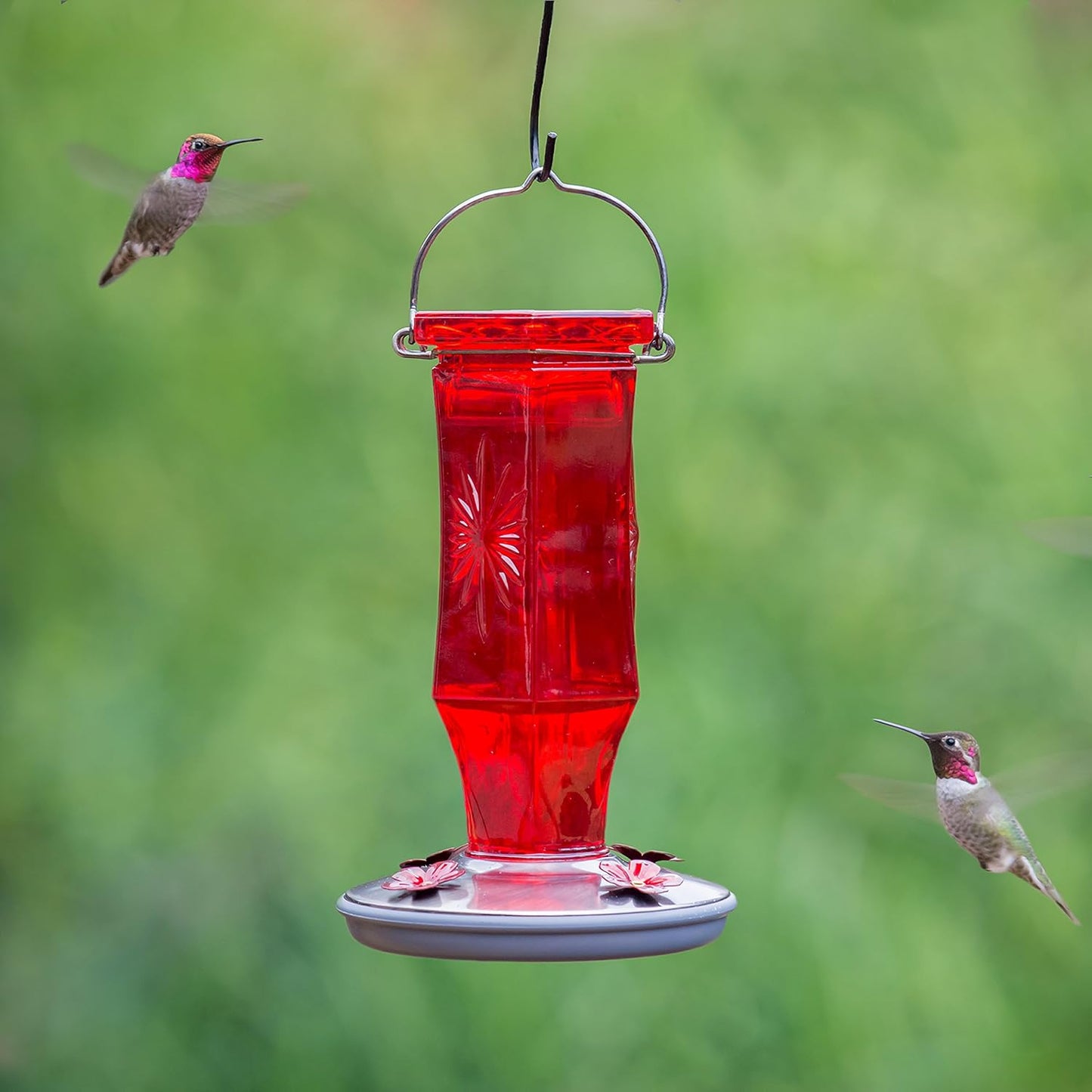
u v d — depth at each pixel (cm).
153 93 1123
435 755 1084
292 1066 1050
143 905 1070
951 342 1128
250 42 1145
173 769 1085
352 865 1064
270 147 1131
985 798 690
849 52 1175
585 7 1170
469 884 475
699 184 1138
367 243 1138
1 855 1080
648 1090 1058
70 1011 1060
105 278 642
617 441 507
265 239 1131
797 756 1086
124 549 1109
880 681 1092
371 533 1120
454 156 1150
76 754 1081
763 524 1107
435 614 1115
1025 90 1173
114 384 1108
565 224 1141
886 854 1086
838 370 1112
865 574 1104
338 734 1091
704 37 1176
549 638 500
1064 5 1129
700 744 1070
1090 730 1075
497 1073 1055
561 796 502
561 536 503
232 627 1106
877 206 1141
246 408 1117
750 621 1098
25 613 1102
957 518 1109
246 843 1073
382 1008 1063
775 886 1066
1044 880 673
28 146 1110
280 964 1063
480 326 494
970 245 1143
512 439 504
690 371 1114
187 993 1062
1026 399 1120
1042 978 1086
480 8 1169
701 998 1068
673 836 1052
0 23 1120
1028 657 1089
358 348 1130
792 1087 1057
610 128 1152
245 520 1114
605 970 1073
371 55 1160
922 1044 1065
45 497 1108
